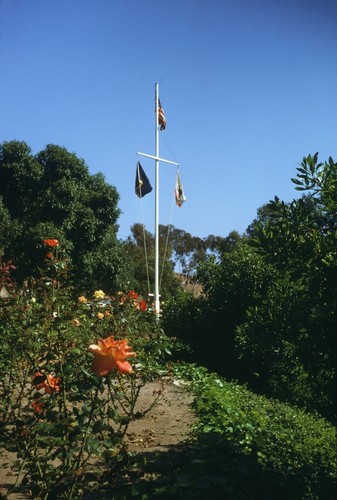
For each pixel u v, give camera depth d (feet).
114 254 125.80
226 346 43.80
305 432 23.24
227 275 44.86
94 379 13.88
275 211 18.48
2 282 19.29
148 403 29.37
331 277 16.88
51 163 116.37
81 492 15.80
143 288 172.04
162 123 122.01
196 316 44.68
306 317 17.02
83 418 13.60
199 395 31.35
